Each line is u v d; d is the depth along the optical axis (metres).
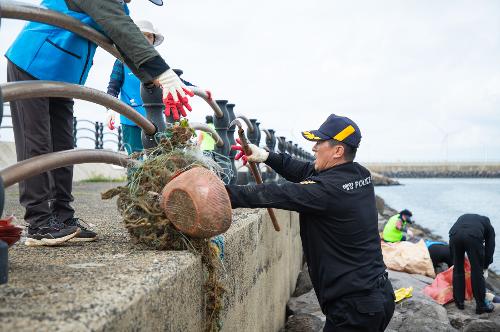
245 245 3.19
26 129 2.60
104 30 2.39
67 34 2.66
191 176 2.14
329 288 3.12
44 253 2.25
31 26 2.66
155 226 2.25
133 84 3.83
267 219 4.26
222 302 2.42
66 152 2.25
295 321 5.48
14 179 1.96
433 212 25.73
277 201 2.94
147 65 2.40
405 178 112.06
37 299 1.43
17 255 2.19
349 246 3.09
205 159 2.43
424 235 15.14
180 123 2.45
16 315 1.29
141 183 2.30
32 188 2.52
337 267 3.09
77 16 2.52
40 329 1.20
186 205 2.11
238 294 2.96
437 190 53.31
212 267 2.27
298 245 8.08
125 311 1.39
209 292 2.26
